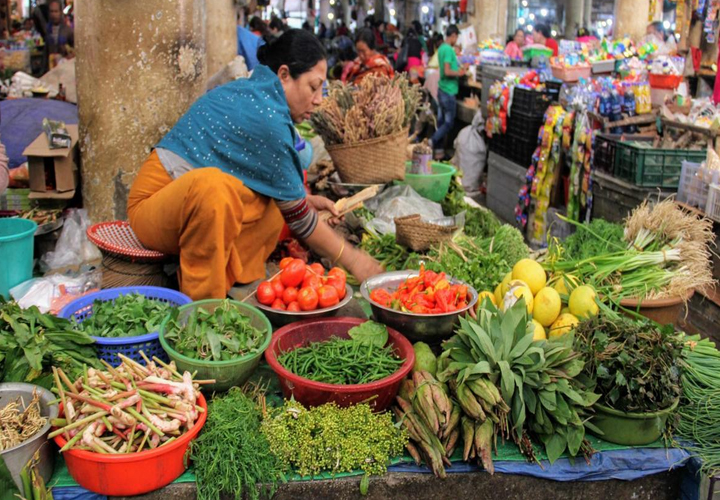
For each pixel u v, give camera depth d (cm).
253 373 256
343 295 292
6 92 609
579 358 238
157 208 288
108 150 369
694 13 755
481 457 218
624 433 238
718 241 413
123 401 207
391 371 245
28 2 1443
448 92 1028
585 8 1788
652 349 239
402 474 225
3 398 216
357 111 412
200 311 257
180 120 317
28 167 375
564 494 235
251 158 304
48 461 208
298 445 220
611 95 596
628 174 508
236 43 551
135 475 202
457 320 269
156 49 361
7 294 315
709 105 549
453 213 453
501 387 228
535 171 638
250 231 320
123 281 309
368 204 421
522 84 739
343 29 2050
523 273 301
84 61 365
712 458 235
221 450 211
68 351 236
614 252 335
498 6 1437
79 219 377
